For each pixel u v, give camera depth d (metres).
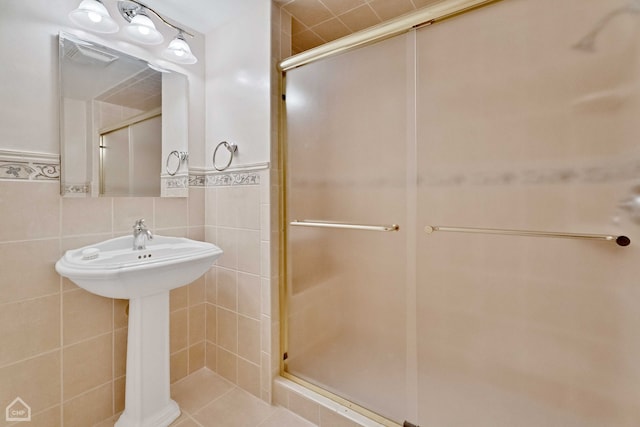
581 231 0.89
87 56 1.27
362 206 1.30
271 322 1.47
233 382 1.62
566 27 0.90
